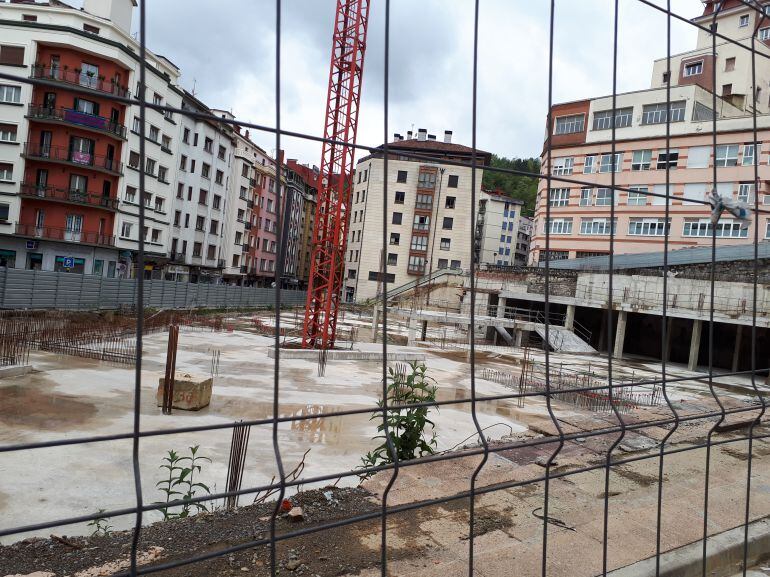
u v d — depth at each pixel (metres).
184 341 24.25
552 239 42.06
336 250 25.78
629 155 38.59
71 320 24.61
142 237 1.29
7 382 12.90
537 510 4.14
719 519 4.26
